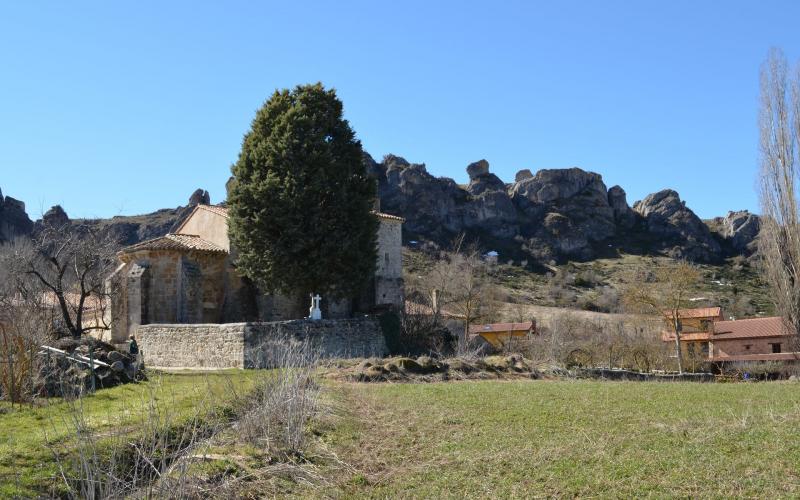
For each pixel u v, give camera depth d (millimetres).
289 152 38031
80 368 20969
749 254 133000
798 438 14156
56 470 10789
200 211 45312
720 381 34438
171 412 13758
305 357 22031
